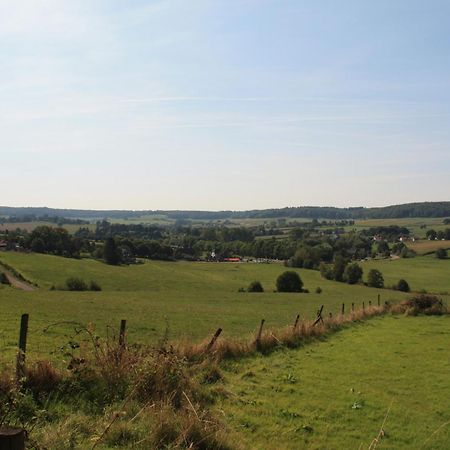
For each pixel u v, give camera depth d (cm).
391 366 1839
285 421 1142
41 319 3434
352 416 1241
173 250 15888
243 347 1819
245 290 10362
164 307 5678
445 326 3009
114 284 10119
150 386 1005
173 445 764
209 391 1238
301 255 14750
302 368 1727
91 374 1012
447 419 1264
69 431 755
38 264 11238
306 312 5594
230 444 845
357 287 11062
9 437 498
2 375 891
